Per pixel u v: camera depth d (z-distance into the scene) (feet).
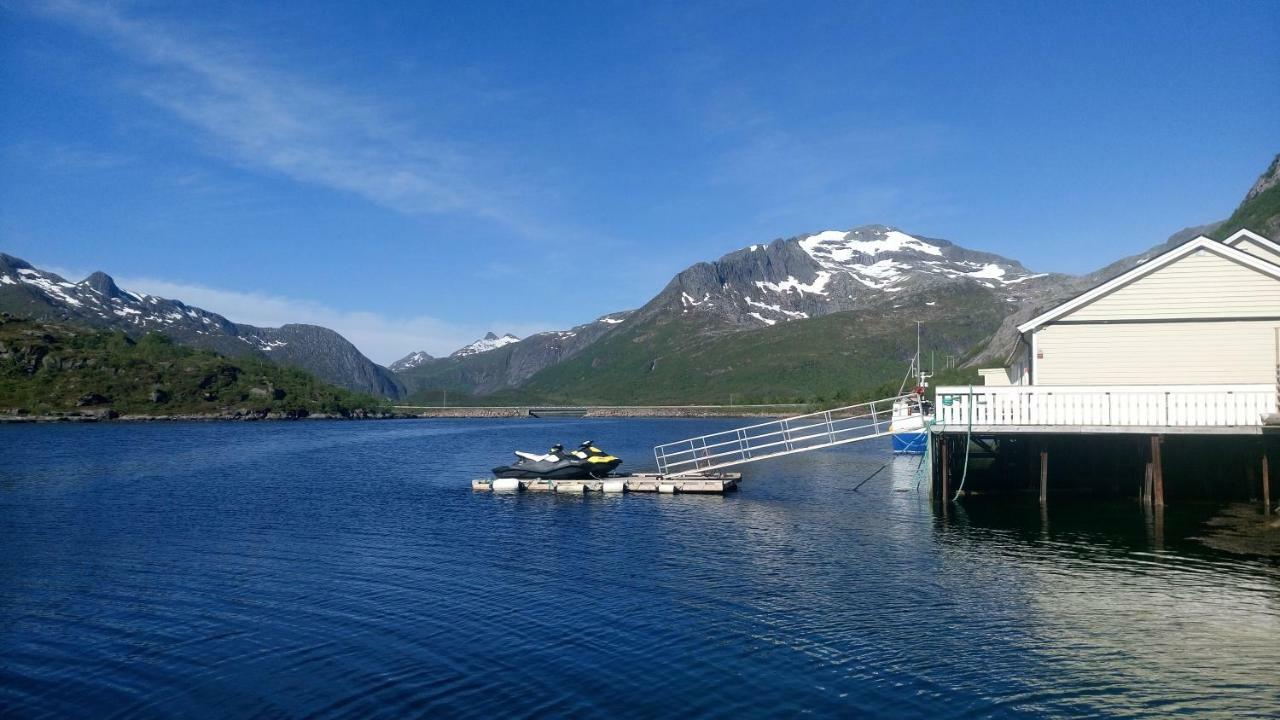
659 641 51.52
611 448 270.87
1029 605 57.72
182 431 369.30
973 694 42.42
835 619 55.36
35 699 43.47
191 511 110.22
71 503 118.01
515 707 41.91
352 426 481.05
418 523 98.58
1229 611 55.36
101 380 533.96
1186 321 101.14
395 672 46.83
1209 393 90.17
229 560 76.89
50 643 52.29
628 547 81.71
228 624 56.03
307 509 111.96
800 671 46.14
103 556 78.89
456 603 60.85
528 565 73.77
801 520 96.48
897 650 49.06
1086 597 59.47
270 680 45.78
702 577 68.08
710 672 46.24
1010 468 118.93
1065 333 103.96
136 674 46.85
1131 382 102.22
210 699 43.29
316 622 56.39
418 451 251.39
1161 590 60.95
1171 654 47.39
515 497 123.54
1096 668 45.47
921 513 99.19
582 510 108.47
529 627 54.75
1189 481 108.17
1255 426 88.74
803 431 357.41
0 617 57.82
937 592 61.77
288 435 349.82
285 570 72.43
